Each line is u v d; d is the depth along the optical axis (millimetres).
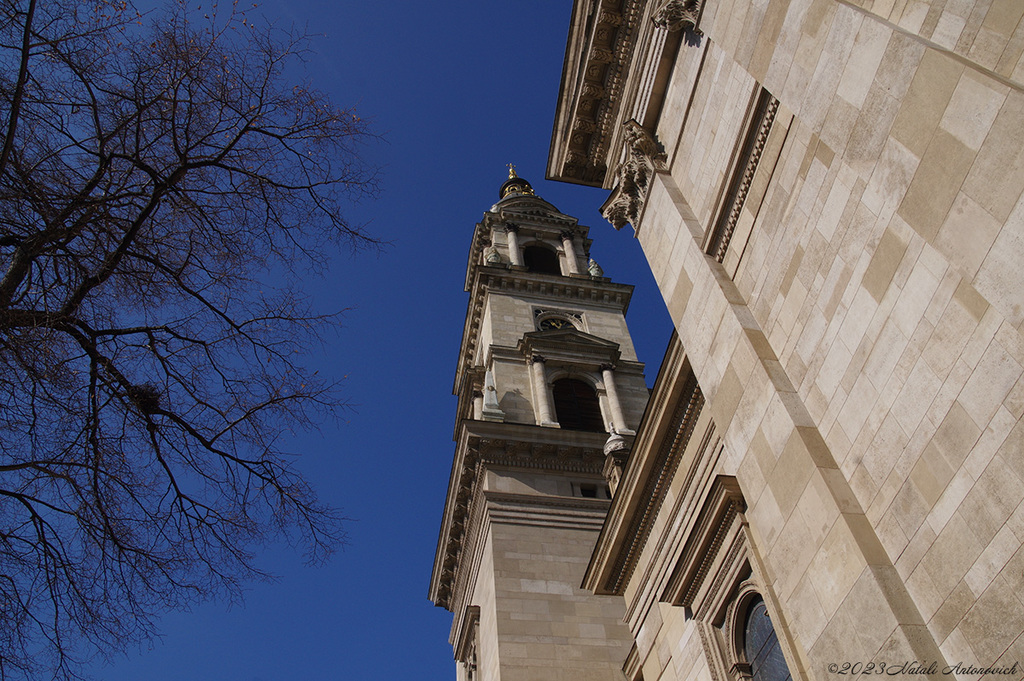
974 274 8891
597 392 47344
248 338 11711
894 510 10117
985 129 8703
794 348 13078
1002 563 8375
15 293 9562
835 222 12141
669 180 18859
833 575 10781
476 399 48250
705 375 15500
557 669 29453
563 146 24984
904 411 10148
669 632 20156
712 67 17344
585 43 23047
